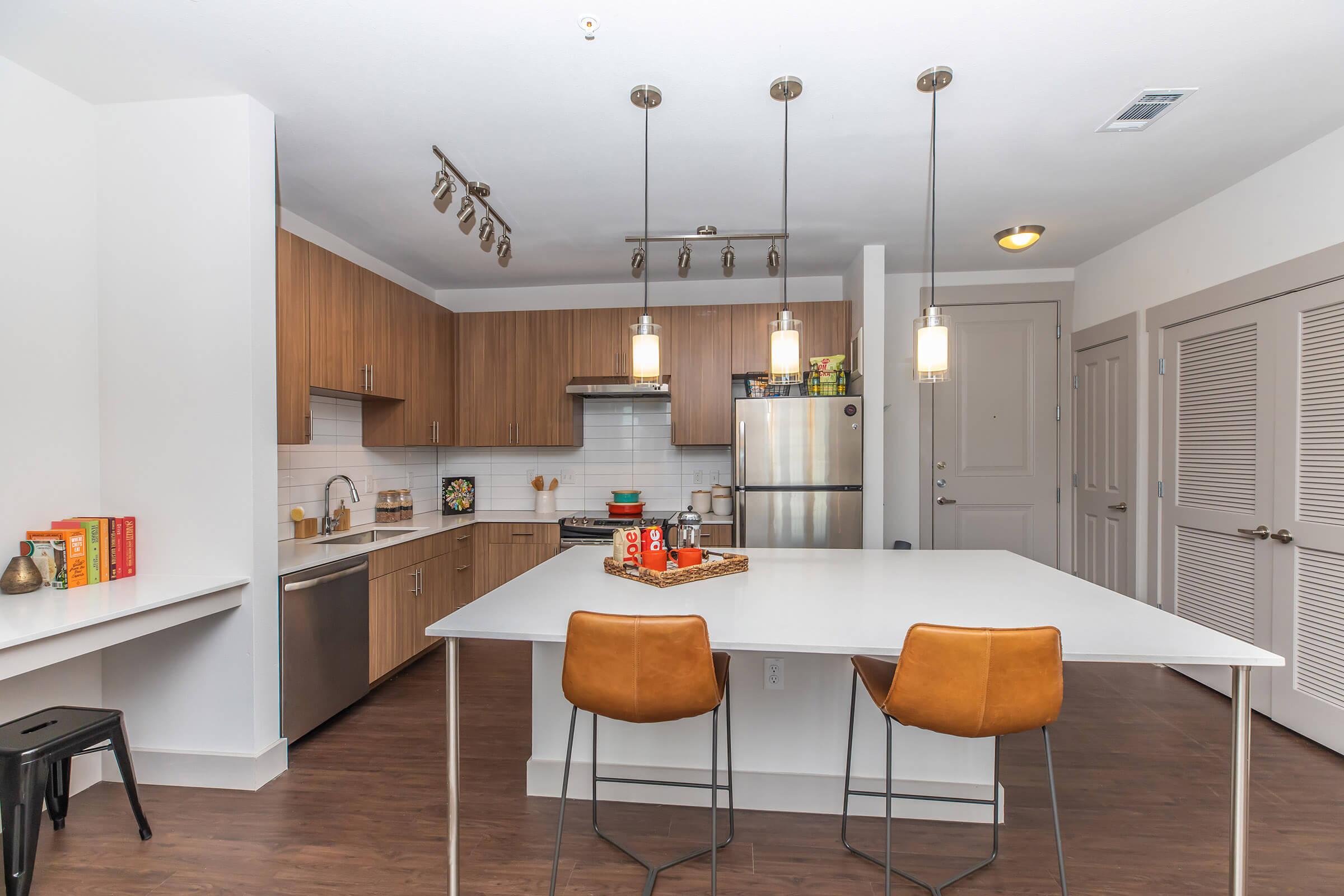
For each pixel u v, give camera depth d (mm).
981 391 4477
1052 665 1432
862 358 3805
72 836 2008
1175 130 2449
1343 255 2441
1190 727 2795
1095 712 2951
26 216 2084
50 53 1978
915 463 4523
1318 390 2578
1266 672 2834
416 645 3521
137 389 2307
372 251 3898
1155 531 3562
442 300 4859
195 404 2283
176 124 2268
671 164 2703
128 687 2354
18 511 2074
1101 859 1896
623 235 3590
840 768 2146
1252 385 2900
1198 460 3238
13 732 1779
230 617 2305
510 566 4273
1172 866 1862
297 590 2521
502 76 2072
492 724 2867
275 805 2193
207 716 2320
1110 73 2061
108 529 2209
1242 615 2967
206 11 1766
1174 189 3025
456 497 4641
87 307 2281
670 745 2213
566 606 1813
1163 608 3506
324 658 2693
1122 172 2820
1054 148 2590
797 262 4121
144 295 2299
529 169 2756
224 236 2252
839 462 3738
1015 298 4430
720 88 2137
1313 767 2424
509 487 4844
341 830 2051
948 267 4344
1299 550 2666
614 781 2049
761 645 1507
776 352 2135
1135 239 3705
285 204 3137
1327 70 2051
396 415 3857
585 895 1756
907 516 4523
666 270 4309
